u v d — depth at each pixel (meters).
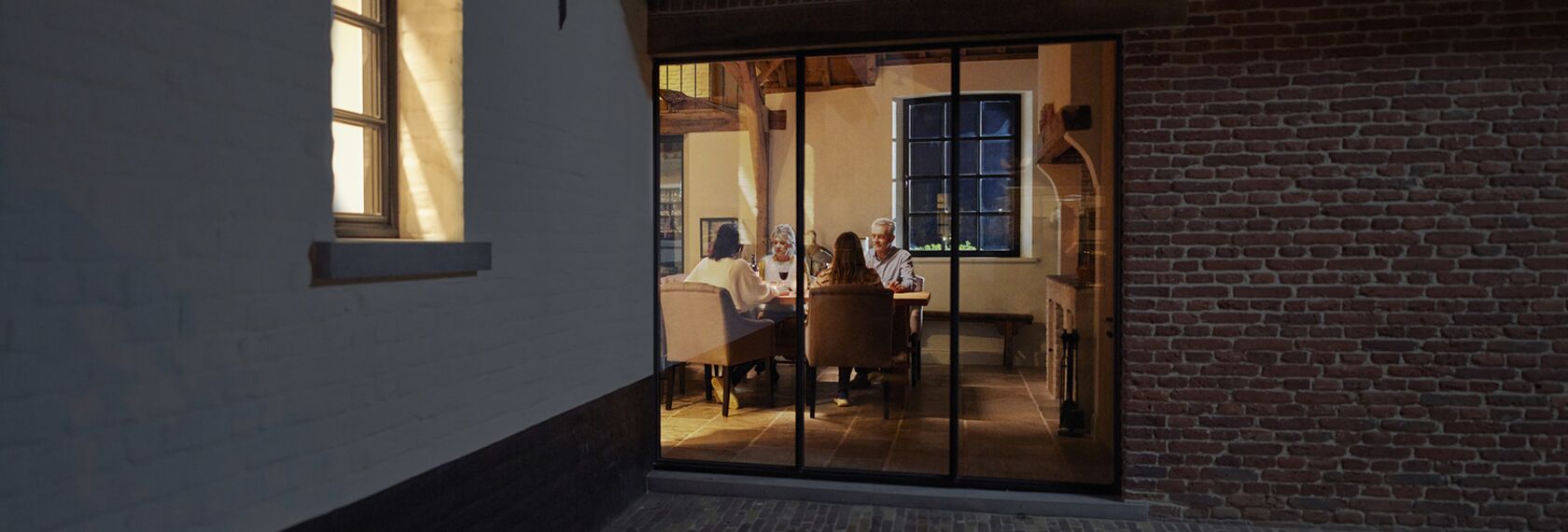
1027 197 5.05
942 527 4.75
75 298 2.08
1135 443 4.75
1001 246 5.11
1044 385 5.10
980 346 5.18
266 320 2.61
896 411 5.33
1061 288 5.03
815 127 5.32
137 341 2.23
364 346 3.00
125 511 2.21
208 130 2.41
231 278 2.49
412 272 3.10
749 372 5.55
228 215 2.48
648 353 5.43
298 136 2.73
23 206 1.97
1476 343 4.43
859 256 5.31
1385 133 4.45
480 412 3.65
